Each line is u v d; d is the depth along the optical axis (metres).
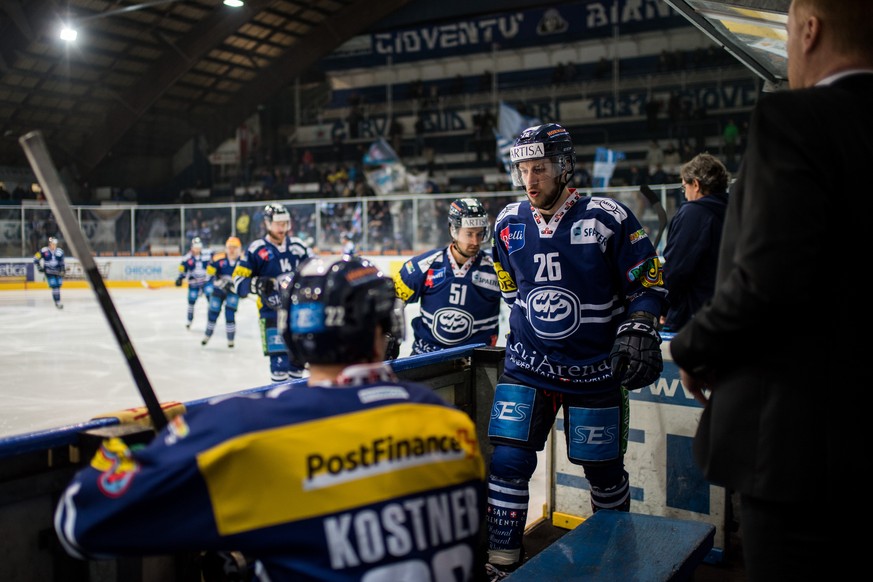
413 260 4.33
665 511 3.36
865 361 1.29
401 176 22.92
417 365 2.83
